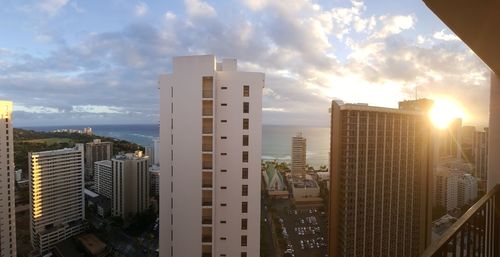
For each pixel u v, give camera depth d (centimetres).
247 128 1802
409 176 3356
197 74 1716
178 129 1728
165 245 1777
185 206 1720
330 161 3102
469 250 330
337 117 2947
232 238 1803
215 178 1764
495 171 483
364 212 2973
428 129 3522
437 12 280
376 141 3031
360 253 2975
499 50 351
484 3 247
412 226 3394
